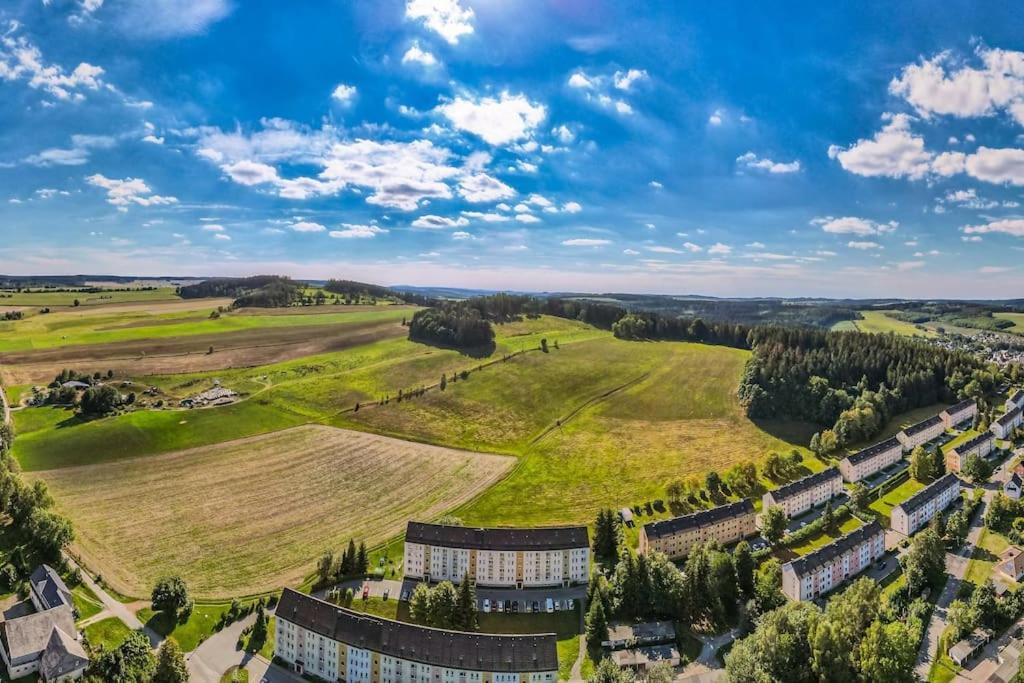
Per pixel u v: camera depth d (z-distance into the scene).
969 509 147.25
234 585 113.12
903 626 93.31
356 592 112.94
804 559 116.12
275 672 92.56
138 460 169.00
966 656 97.12
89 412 197.12
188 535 130.50
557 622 106.56
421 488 161.38
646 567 109.75
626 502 155.88
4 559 108.56
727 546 136.00
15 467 146.38
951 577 120.25
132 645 87.50
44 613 88.00
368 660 90.31
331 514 144.38
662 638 100.25
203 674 90.50
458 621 101.31
